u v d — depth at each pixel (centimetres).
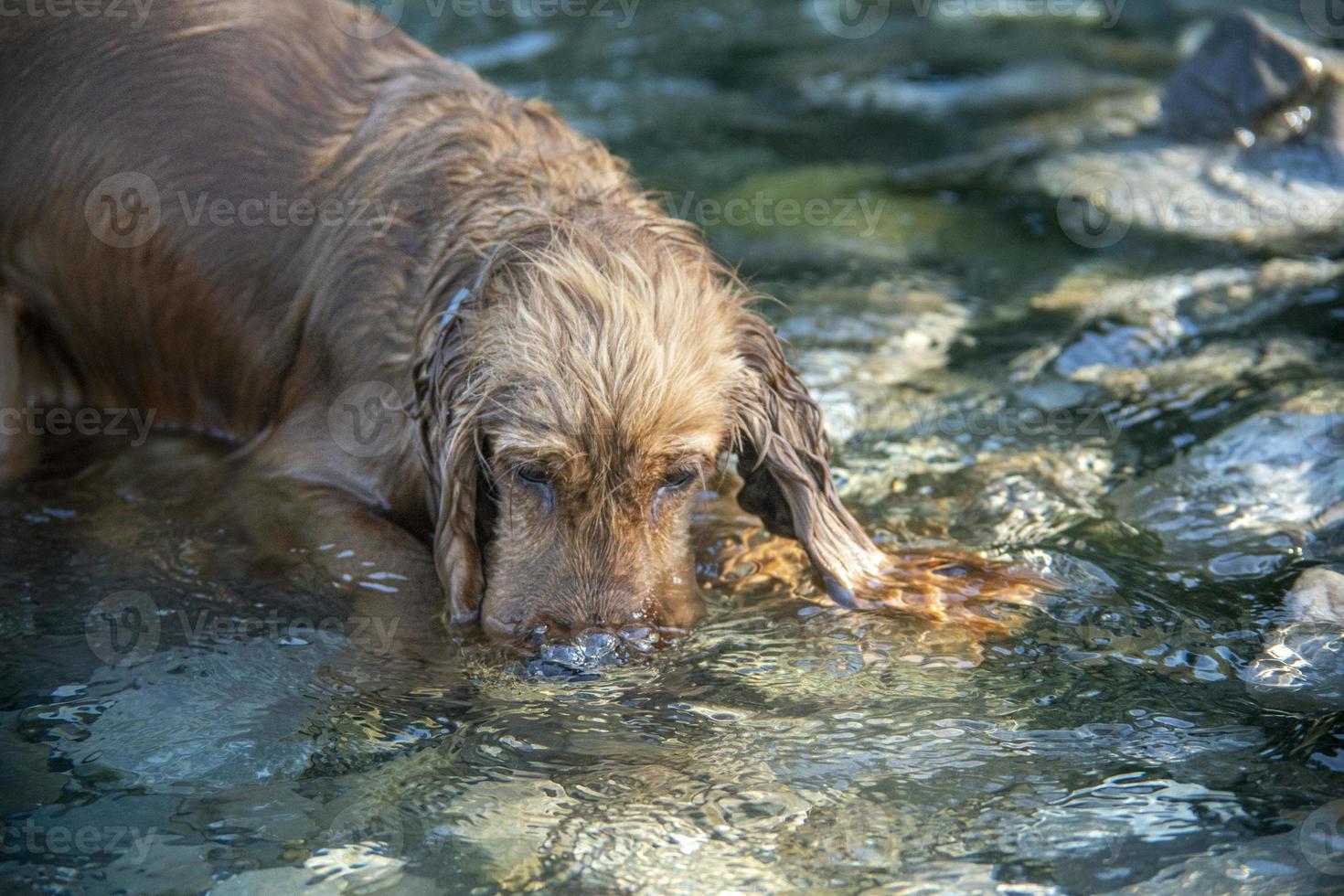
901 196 1251
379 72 859
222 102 845
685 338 663
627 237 720
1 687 663
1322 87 1266
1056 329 1028
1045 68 1505
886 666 671
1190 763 591
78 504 848
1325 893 510
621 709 641
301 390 838
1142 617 706
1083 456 873
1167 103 1327
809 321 1045
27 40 874
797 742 614
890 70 1514
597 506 658
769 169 1298
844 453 884
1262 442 864
